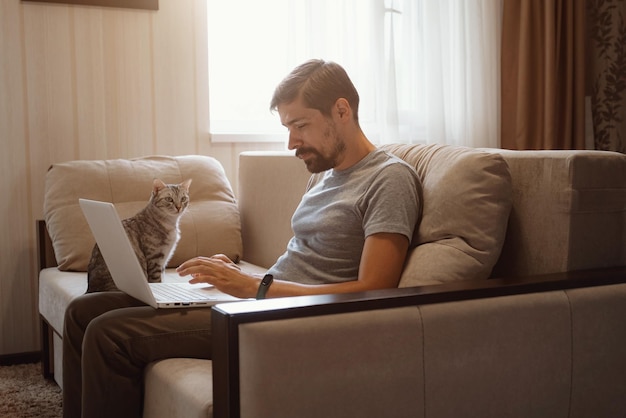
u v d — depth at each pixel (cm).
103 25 319
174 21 331
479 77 372
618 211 168
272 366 126
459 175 167
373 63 345
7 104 307
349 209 175
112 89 323
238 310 127
